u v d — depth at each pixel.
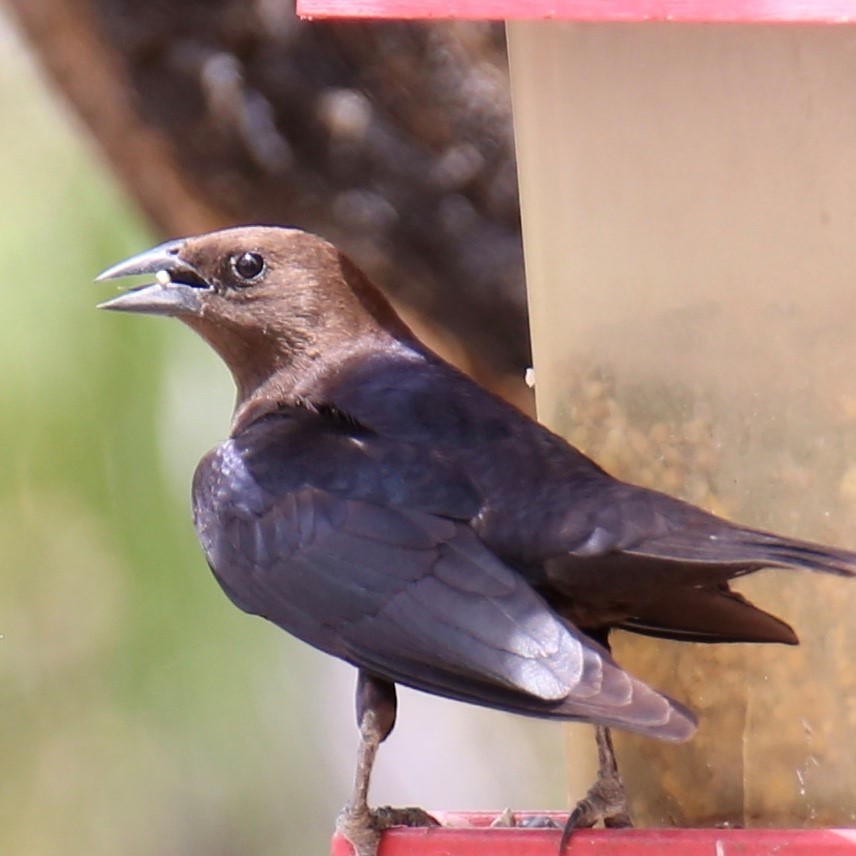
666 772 9.70
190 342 13.20
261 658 14.18
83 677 13.76
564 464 9.30
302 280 10.59
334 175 13.32
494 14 8.20
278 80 13.15
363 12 8.26
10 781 13.94
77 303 12.67
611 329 9.70
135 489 12.95
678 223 9.52
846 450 9.39
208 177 13.35
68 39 12.98
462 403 9.82
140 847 14.19
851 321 9.34
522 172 9.87
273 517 9.57
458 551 9.02
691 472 9.59
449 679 8.80
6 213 12.80
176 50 13.07
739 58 9.33
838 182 9.29
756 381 9.48
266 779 14.62
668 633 9.27
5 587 13.13
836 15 8.12
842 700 9.41
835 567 8.38
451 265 13.47
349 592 9.16
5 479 12.73
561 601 9.08
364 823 9.10
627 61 9.48
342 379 10.33
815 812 9.48
